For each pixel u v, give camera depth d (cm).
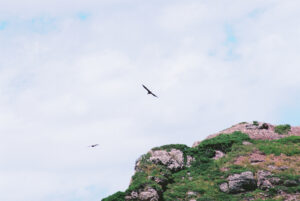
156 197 5428
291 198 5188
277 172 5684
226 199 5453
